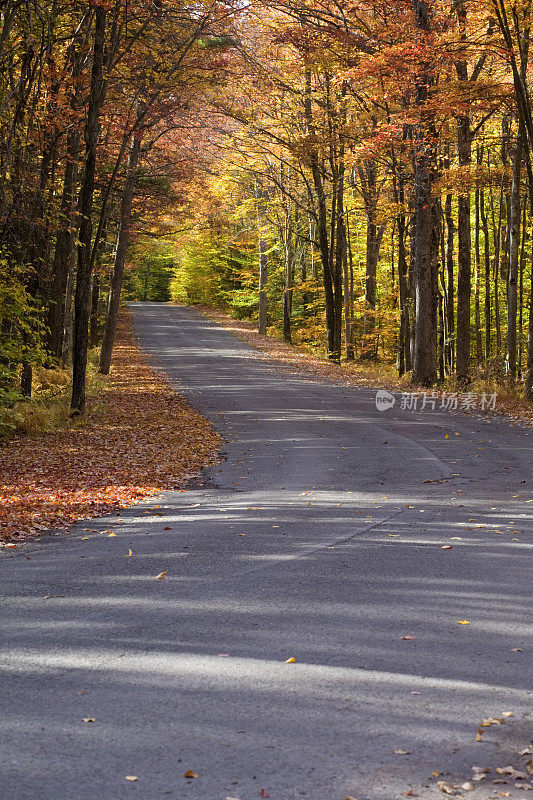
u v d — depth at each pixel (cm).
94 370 2888
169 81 2306
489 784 319
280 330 5597
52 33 1603
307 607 546
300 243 5559
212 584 607
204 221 4453
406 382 2702
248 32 2720
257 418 1820
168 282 9050
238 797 309
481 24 2017
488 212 3691
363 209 3284
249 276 5866
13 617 534
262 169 4181
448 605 550
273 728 365
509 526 802
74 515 890
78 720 373
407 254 3681
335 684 414
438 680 420
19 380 1923
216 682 417
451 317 3136
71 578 632
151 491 1040
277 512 880
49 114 1639
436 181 2316
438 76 2283
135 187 3006
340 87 2900
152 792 312
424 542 736
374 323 3916
